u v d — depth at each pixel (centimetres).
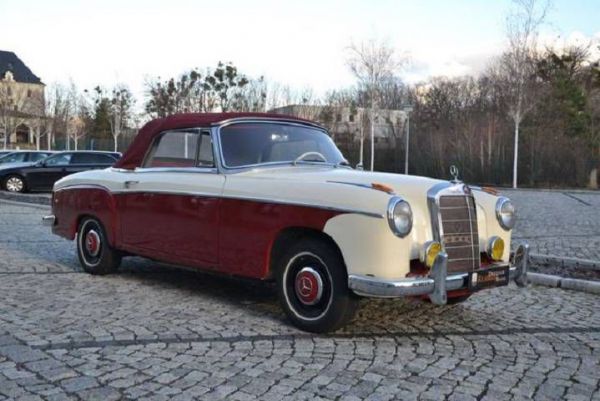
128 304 584
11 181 2050
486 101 4116
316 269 491
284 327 515
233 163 566
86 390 372
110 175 688
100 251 704
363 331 510
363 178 511
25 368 406
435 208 472
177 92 4225
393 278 449
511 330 527
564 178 3139
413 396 375
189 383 387
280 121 621
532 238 1084
